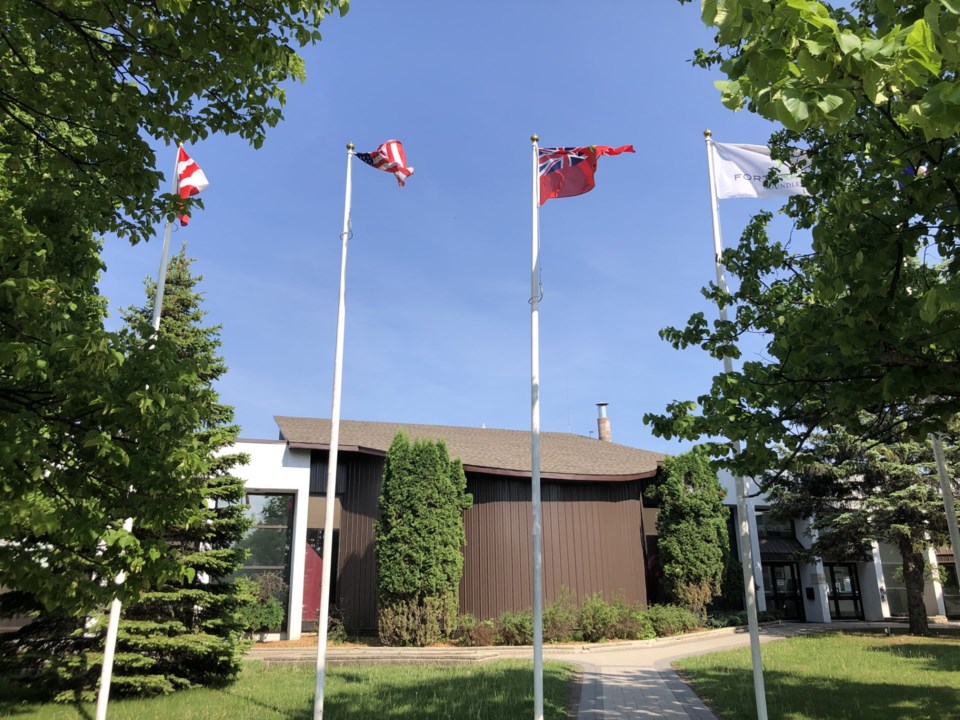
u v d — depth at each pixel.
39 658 11.05
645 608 20.28
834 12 4.82
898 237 4.83
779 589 25.55
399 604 17.31
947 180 4.50
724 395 6.81
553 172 10.34
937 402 6.02
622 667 14.48
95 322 4.80
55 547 5.46
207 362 5.31
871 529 19.88
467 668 13.99
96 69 5.57
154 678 11.10
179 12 4.74
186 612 12.23
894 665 13.48
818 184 6.42
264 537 19.31
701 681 12.07
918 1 3.49
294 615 18.55
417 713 9.62
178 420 5.07
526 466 20.83
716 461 7.42
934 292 3.54
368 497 20.28
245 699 10.86
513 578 19.06
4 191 6.66
